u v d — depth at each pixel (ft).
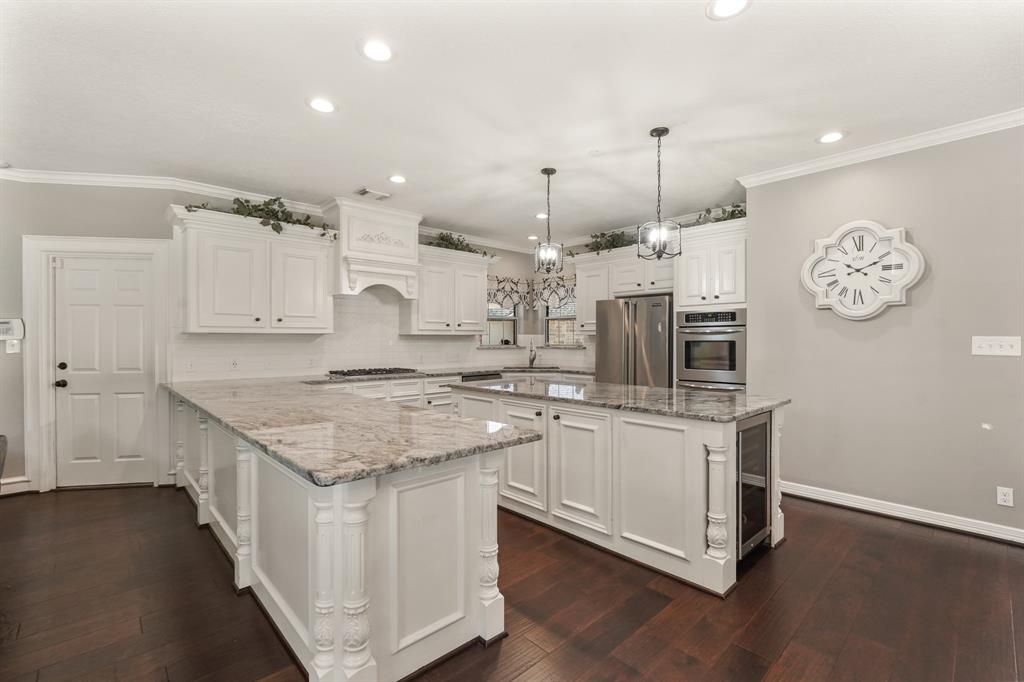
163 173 12.23
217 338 13.58
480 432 6.23
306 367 15.37
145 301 12.79
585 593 7.36
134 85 7.95
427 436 5.96
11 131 9.67
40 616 6.73
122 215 12.48
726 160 11.41
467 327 18.92
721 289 13.94
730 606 6.99
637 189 13.62
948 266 9.78
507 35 6.70
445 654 5.83
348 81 7.88
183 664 5.75
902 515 10.35
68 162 11.42
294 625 5.75
